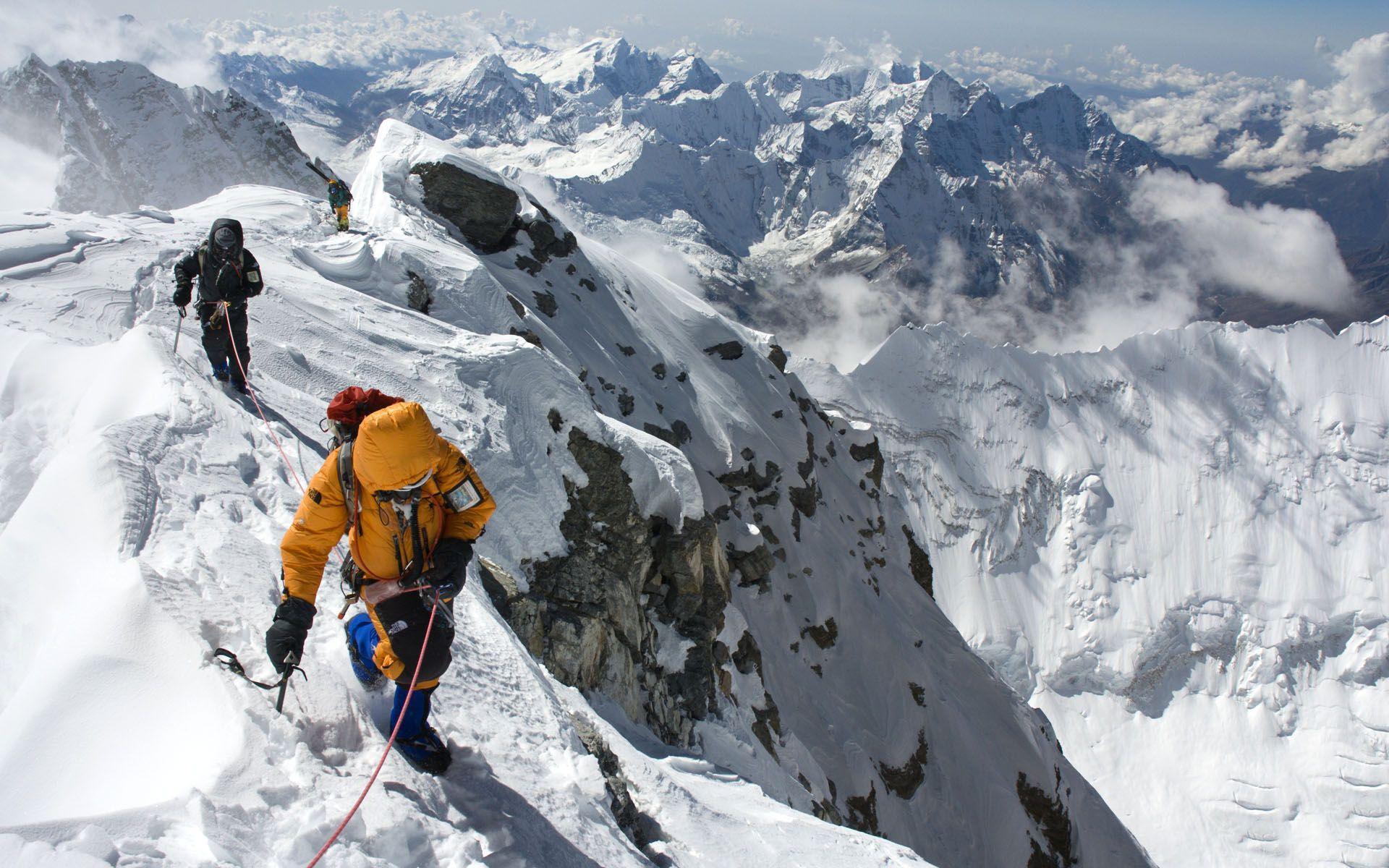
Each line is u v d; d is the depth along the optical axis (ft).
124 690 12.32
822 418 132.57
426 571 13.26
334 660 15.87
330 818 11.43
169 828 10.03
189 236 50.47
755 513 97.19
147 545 15.79
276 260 53.42
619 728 39.09
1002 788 91.71
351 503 12.86
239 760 11.47
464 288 63.41
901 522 136.15
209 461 20.76
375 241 63.00
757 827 28.84
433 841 12.45
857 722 85.92
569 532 45.98
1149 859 108.99
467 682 19.74
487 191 90.89
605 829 17.71
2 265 38.52
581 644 39.78
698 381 107.65
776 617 85.71
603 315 99.55
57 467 17.20
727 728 52.31
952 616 499.92
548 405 49.47
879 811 78.43
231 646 13.96
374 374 43.34
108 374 24.54
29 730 11.71
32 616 14.90
